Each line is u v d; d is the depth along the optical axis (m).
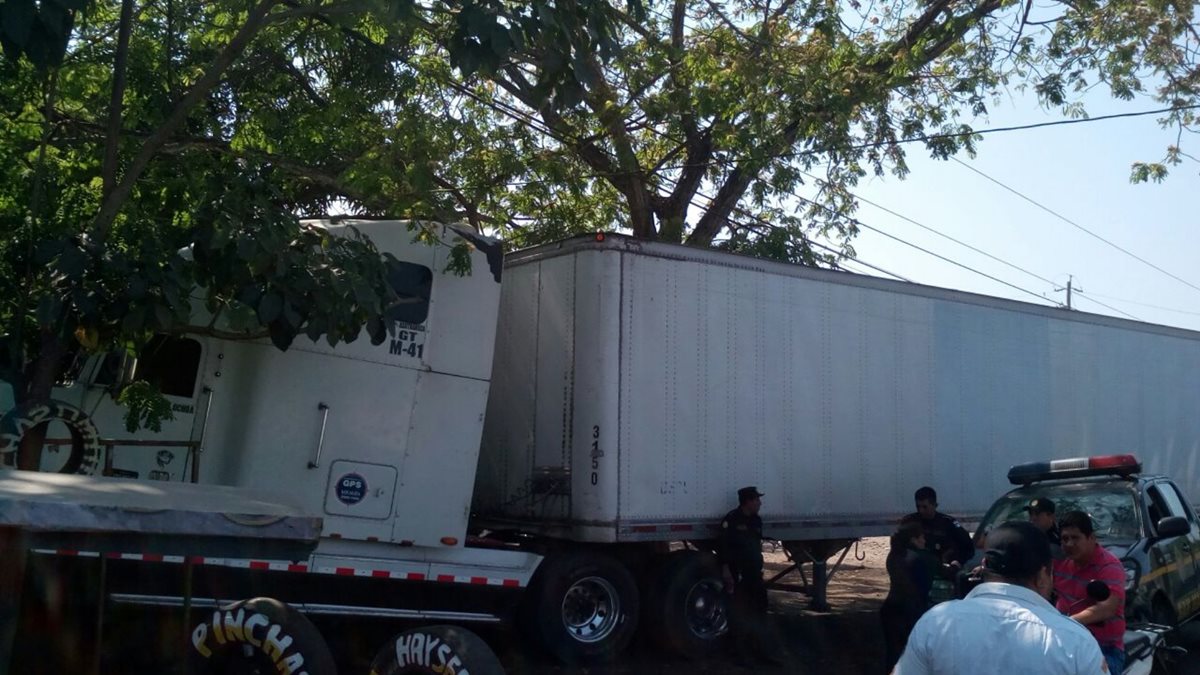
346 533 8.68
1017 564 3.58
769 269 11.16
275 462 8.48
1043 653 3.25
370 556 8.84
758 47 12.80
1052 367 14.02
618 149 13.84
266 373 8.52
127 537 4.06
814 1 13.51
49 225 8.72
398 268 8.99
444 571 9.14
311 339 8.01
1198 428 16.22
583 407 9.84
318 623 9.08
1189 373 16.20
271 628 5.93
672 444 10.19
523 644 10.27
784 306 11.24
